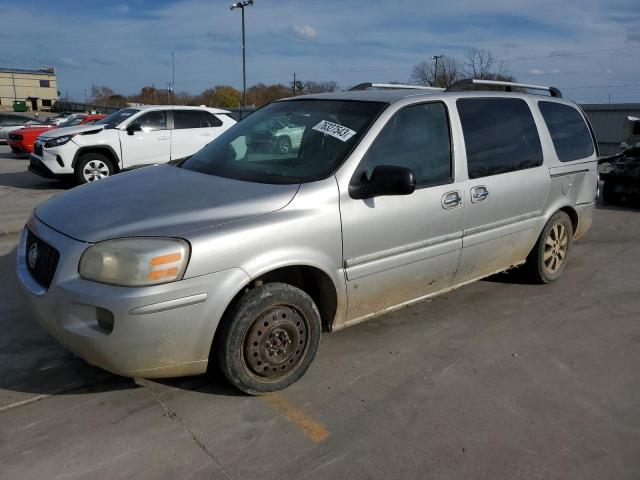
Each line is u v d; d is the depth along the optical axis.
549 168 4.91
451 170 4.04
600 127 24.34
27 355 3.70
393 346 4.00
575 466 2.77
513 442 2.94
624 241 7.39
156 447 2.81
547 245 5.18
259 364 3.18
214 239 2.90
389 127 3.70
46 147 10.80
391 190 3.36
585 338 4.24
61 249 2.89
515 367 3.75
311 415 3.12
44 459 2.69
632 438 3.01
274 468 2.69
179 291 2.80
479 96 4.45
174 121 11.88
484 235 4.33
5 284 5.02
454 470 2.71
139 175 3.85
